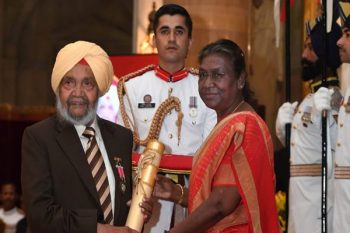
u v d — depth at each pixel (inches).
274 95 446.9
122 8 935.7
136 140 235.6
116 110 312.0
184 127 236.1
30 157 181.6
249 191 173.2
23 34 935.0
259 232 173.2
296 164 257.9
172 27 238.8
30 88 933.8
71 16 938.7
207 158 178.9
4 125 737.0
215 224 177.8
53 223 176.6
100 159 186.2
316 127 254.4
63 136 183.6
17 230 446.3
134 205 186.4
